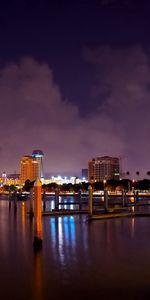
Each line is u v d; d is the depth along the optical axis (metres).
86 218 62.94
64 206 110.94
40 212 33.00
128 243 34.38
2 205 124.31
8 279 21.39
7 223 56.56
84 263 25.34
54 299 17.81
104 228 47.47
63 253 29.19
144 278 21.20
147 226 49.66
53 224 53.16
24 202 147.12
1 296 18.31
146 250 30.39
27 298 18.00
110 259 26.62
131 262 25.52
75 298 17.91
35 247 32.38
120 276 21.70
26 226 52.00
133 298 17.75
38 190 32.88
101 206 93.75
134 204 103.12
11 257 27.81
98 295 18.27
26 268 24.09
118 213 67.94
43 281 20.86
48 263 25.48
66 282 20.59
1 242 35.75
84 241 35.81
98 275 22.00
